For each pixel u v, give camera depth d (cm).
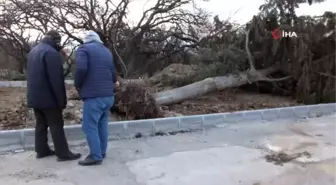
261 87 1018
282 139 555
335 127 645
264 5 935
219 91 959
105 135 444
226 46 977
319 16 905
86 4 988
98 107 415
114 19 1054
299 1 933
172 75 973
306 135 582
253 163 438
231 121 678
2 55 1565
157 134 582
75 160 438
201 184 370
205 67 923
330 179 386
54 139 427
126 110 648
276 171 410
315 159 454
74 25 1014
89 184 365
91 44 421
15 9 952
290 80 960
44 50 412
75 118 609
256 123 677
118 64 1107
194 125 628
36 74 411
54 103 417
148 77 1120
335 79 869
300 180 383
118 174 393
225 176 393
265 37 920
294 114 757
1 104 765
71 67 1180
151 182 373
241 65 955
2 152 467
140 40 1259
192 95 835
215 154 473
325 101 880
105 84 418
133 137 559
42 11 945
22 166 415
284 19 934
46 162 429
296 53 869
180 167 420
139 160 443
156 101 726
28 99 425
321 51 908
